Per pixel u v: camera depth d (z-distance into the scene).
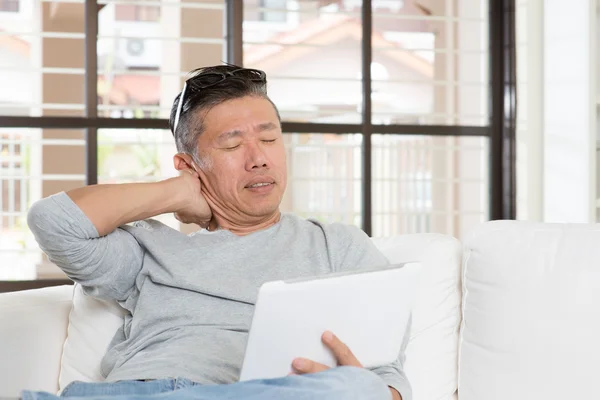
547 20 3.57
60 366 1.85
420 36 5.72
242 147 1.71
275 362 1.29
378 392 1.30
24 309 1.81
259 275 1.64
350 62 5.20
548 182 3.58
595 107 3.35
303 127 3.49
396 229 5.33
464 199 5.78
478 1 5.64
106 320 1.77
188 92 1.77
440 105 5.75
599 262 1.64
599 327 1.60
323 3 5.36
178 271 1.63
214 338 1.56
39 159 4.88
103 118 3.29
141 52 7.29
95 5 3.30
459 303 1.85
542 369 1.63
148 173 6.68
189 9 4.74
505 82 3.70
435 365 1.80
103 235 1.61
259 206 1.72
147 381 1.45
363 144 3.58
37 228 1.54
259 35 5.48
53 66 4.90
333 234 1.72
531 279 1.67
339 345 1.32
